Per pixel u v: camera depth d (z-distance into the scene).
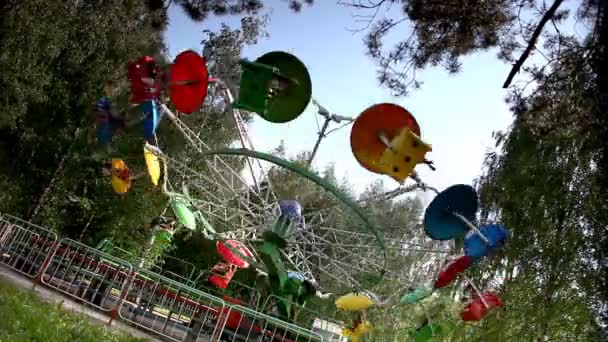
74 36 16.27
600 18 6.84
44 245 13.45
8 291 10.01
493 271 14.19
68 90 17.20
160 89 6.84
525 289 13.80
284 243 8.64
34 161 17.78
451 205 7.01
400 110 5.69
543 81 8.20
